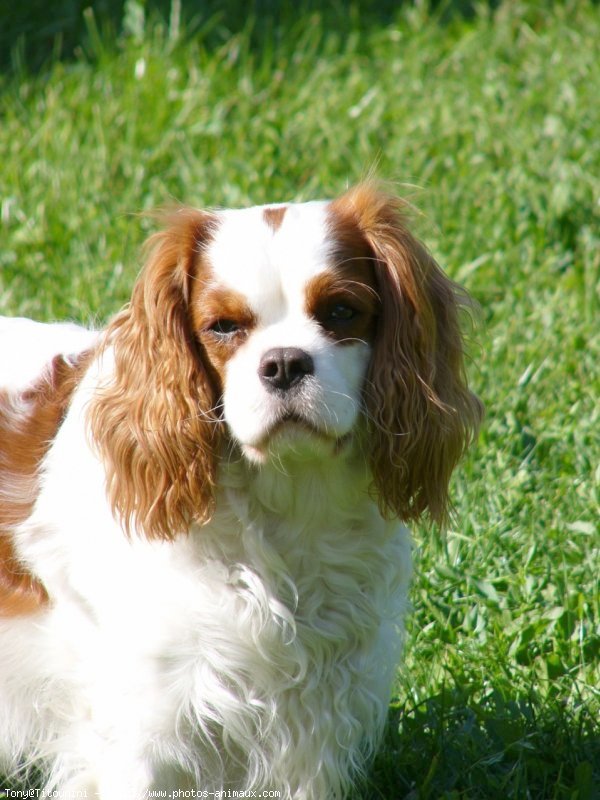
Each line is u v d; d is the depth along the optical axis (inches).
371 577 248.5
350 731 252.4
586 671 288.8
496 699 276.4
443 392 250.4
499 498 342.0
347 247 237.0
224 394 234.4
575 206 490.6
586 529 328.8
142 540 239.5
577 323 430.0
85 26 653.9
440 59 633.0
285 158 535.2
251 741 247.4
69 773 257.8
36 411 267.9
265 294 230.1
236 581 240.2
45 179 516.1
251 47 650.2
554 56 619.5
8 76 618.2
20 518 258.1
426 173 518.3
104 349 254.5
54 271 459.2
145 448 236.5
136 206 501.7
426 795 253.6
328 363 227.3
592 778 259.9
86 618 249.1
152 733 240.7
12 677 262.5
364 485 244.2
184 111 558.6
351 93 589.9
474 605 310.0
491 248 472.1
